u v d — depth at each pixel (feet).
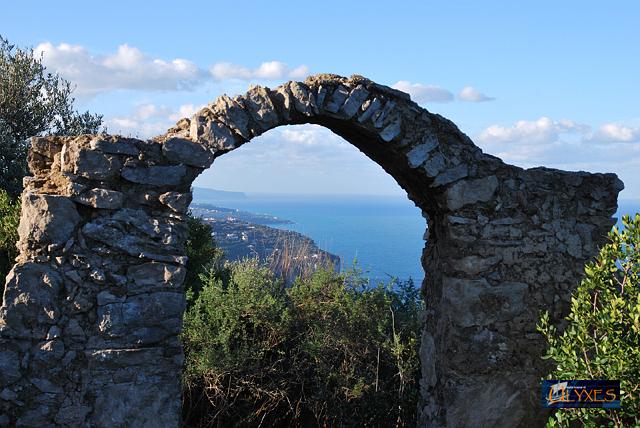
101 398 16.10
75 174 16.46
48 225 16.02
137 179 16.81
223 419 29.43
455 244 20.57
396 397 29.14
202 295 32.04
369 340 30.71
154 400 16.51
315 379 29.68
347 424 28.94
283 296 33.37
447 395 20.65
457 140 20.62
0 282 27.86
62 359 15.92
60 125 46.62
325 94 19.15
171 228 16.98
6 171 41.27
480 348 20.51
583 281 17.40
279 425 30.60
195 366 28.99
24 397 15.66
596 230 21.50
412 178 21.57
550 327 18.17
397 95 19.94
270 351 31.22
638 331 15.25
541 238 21.06
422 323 24.06
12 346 15.66
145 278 16.71
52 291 15.94
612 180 21.68
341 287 32.58
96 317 16.25
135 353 16.42
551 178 21.31
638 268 16.53
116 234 16.55
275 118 18.47
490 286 20.63
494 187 20.72
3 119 43.32
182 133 18.33
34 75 45.80
